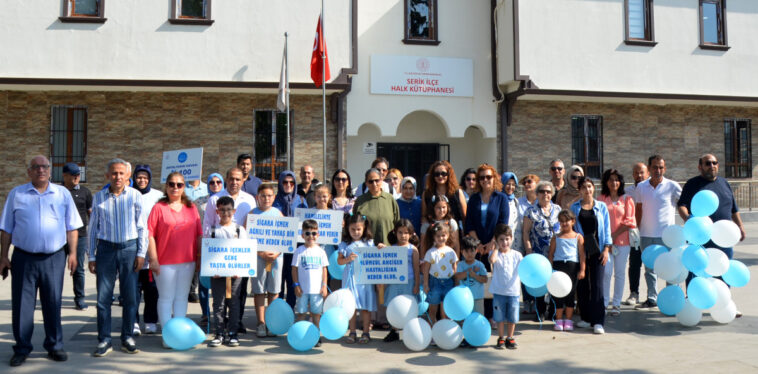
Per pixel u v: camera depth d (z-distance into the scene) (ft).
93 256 19.86
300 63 48.88
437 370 18.19
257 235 21.71
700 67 57.98
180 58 47.19
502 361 19.12
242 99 50.67
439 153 59.93
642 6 57.06
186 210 21.40
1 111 48.11
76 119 49.49
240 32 48.08
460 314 20.01
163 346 20.74
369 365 18.71
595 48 54.90
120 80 46.26
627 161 58.90
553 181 27.71
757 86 59.67
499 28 55.36
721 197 25.70
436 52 55.16
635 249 27.76
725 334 22.34
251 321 25.03
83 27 46.01
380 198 23.48
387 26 54.19
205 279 22.34
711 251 23.71
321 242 22.67
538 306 25.18
